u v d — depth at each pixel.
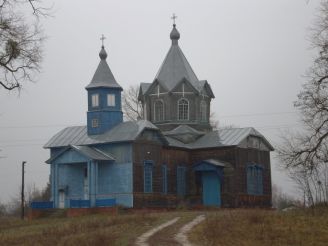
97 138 57.91
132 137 55.41
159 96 65.81
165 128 65.00
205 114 67.00
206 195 61.34
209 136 64.50
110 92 59.88
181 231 33.03
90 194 54.12
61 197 57.84
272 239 29.28
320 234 30.75
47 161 56.75
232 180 60.88
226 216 39.38
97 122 59.06
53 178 56.53
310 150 44.34
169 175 60.41
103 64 61.28
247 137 63.09
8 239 33.88
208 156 62.72
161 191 58.31
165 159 60.31
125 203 55.03
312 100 44.44
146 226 36.31
